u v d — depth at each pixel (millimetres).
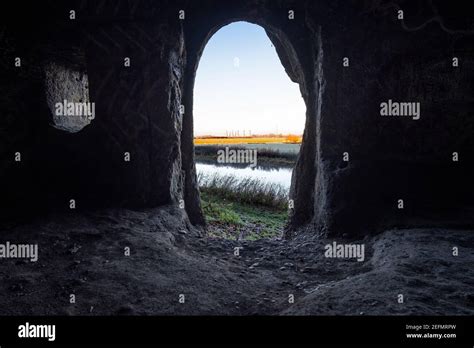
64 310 2711
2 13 5145
